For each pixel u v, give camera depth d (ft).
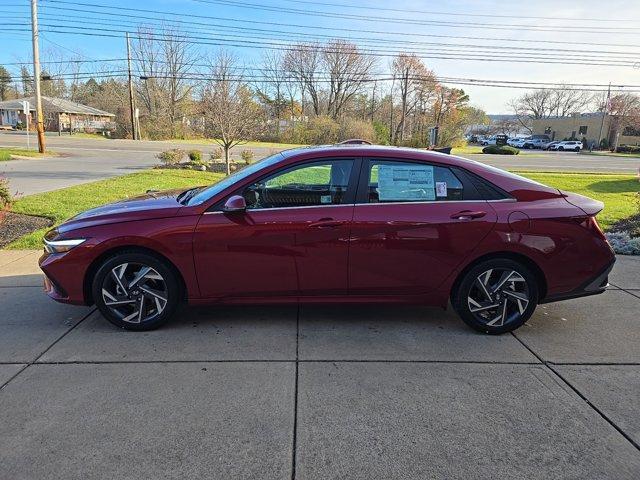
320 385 10.54
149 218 12.84
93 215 13.48
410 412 9.60
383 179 12.94
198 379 10.71
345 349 12.29
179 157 74.79
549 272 12.98
